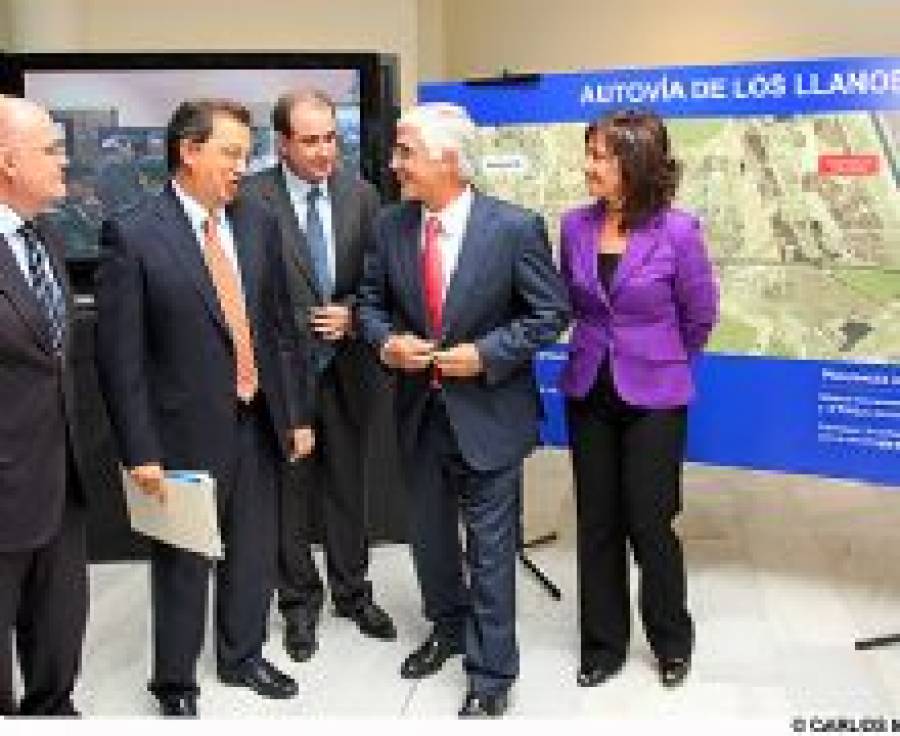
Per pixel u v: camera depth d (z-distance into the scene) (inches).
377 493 164.1
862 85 128.6
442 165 105.0
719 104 137.9
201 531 99.6
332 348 130.2
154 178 158.1
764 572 154.9
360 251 131.1
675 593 120.6
